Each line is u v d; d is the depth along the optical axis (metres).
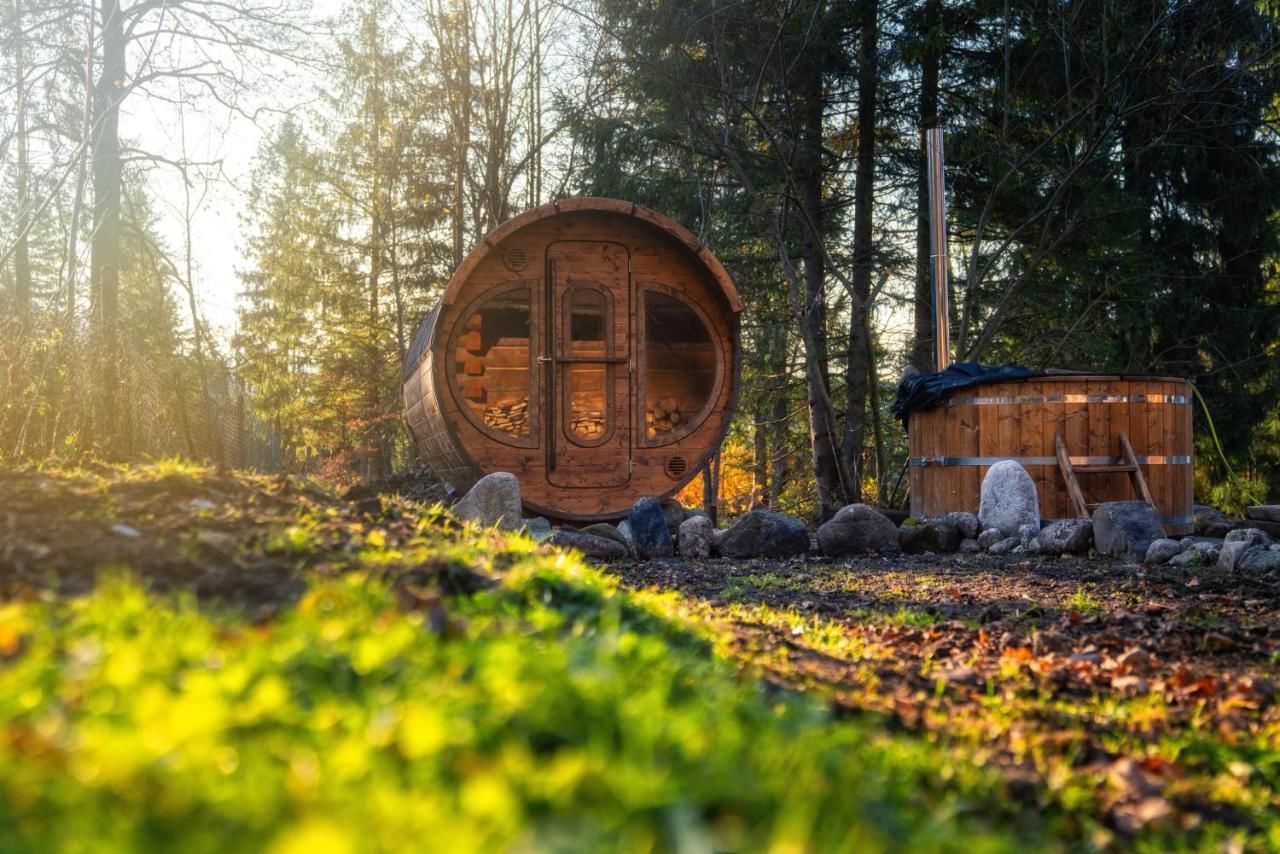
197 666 3.11
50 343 11.63
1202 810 3.67
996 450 13.96
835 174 25.67
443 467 16.45
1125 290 23.61
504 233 14.01
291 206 35.69
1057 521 12.41
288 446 35.72
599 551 11.78
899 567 11.09
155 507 5.23
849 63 22.94
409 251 34.00
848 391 24.20
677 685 3.74
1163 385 13.96
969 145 22.53
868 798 2.84
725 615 7.04
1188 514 14.28
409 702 2.86
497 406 14.79
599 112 23.86
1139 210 22.39
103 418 12.27
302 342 37.88
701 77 21.56
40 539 4.64
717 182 23.14
